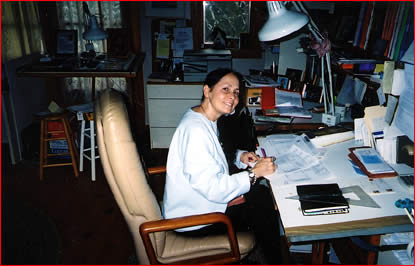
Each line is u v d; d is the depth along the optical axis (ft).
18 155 10.62
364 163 5.08
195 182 4.45
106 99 4.00
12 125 10.30
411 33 4.95
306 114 7.51
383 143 5.45
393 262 4.33
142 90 12.27
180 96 10.43
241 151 5.88
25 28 10.84
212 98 4.75
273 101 8.09
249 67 11.51
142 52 11.71
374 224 3.92
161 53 11.43
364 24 6.42
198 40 11.34
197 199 4.78
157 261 4.28
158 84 10.29
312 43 6.56
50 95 13.04
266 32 5.31
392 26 5.47
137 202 4.08
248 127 6.99
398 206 4.18
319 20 8.07
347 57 6.20
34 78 11.78
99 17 11.84
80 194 8.93
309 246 6.47
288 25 5.18
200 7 10.93
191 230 4.91
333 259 6.08
